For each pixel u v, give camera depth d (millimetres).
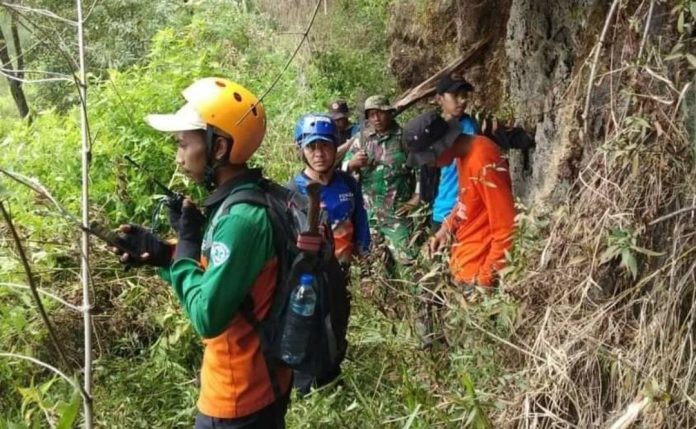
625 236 2715
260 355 2664
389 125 5348
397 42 8406
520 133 4945
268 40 9781
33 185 2074
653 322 2732
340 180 4320
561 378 2889
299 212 2658
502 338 3258
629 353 2779
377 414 3297
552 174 4426
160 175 5793
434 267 3711
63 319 4344
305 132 4191
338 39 9805
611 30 3332
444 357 3506
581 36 4379
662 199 2834
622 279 2965
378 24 9719
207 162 2646
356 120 8086
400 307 3818
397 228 4719
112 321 4445
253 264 2523
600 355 2846
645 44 2906
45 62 9961
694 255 2713
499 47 6172
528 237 3404
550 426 2908
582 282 3004
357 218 4363
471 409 2908
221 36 9398
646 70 2812
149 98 6250
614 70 2912
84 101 2305
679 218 2756
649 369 2703
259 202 2568
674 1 2867
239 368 2660
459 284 3801
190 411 3592
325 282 2594
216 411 2705
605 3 4105
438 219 4801
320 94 8891
